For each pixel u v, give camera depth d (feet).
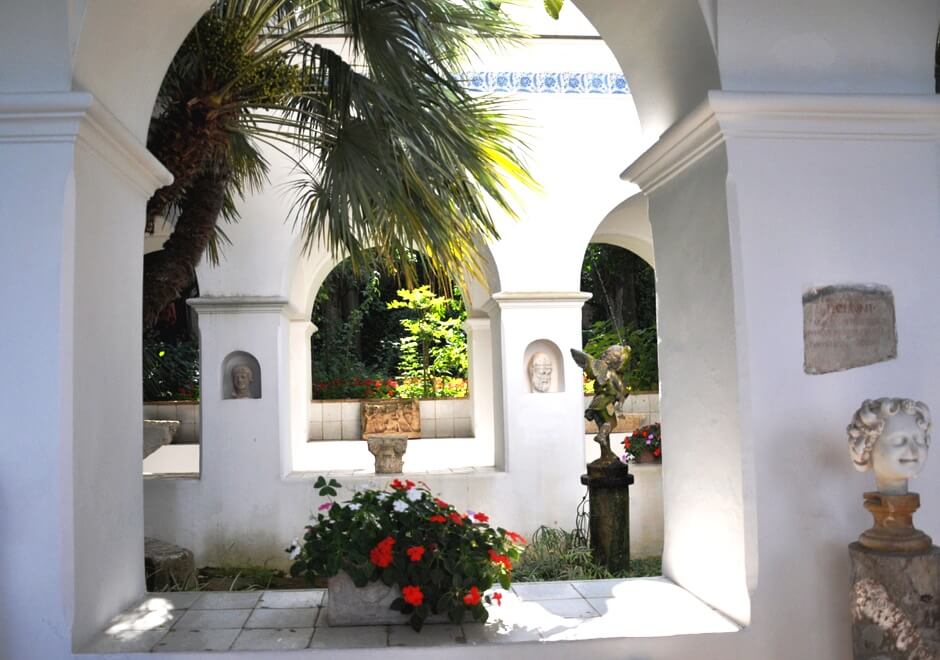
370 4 17.01
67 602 10.34
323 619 11.67
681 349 13.06
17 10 10.36
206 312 27.22
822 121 11.37
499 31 20.18
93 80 11.12
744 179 11.32
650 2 12.05
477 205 18.75
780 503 11.14
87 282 11.07
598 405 23.22
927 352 11.52
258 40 18.95
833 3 11.41
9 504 10.31
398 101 16.61
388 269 21.07
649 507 27.71
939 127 11.59
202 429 26.94
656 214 14.03
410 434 46.62
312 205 19.35
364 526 11.20
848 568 11.16
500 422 28.48
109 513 11.76
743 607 11.12
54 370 10.39
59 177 10.47
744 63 11.42
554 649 10.66
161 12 11.93
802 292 11.33
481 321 37.91
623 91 28.40
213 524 26.71
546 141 28.07
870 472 11.30
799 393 11.25
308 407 44.93
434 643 10.62
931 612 9.86
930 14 11.63
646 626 11.20
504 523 27.25
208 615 11.91
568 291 27.78
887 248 11.54
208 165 20.27
